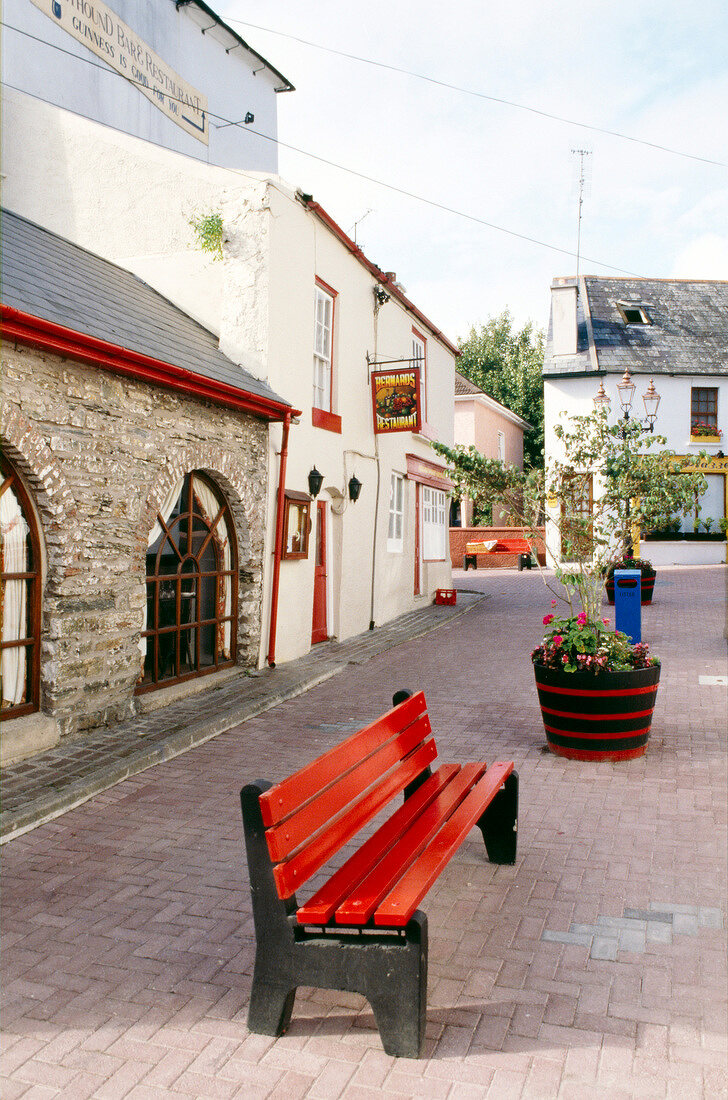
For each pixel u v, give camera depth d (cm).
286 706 846
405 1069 291
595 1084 280
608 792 569
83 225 1076
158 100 1465
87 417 674
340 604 1250
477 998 332
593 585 725
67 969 362
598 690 619
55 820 536
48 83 1254
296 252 1062
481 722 766
